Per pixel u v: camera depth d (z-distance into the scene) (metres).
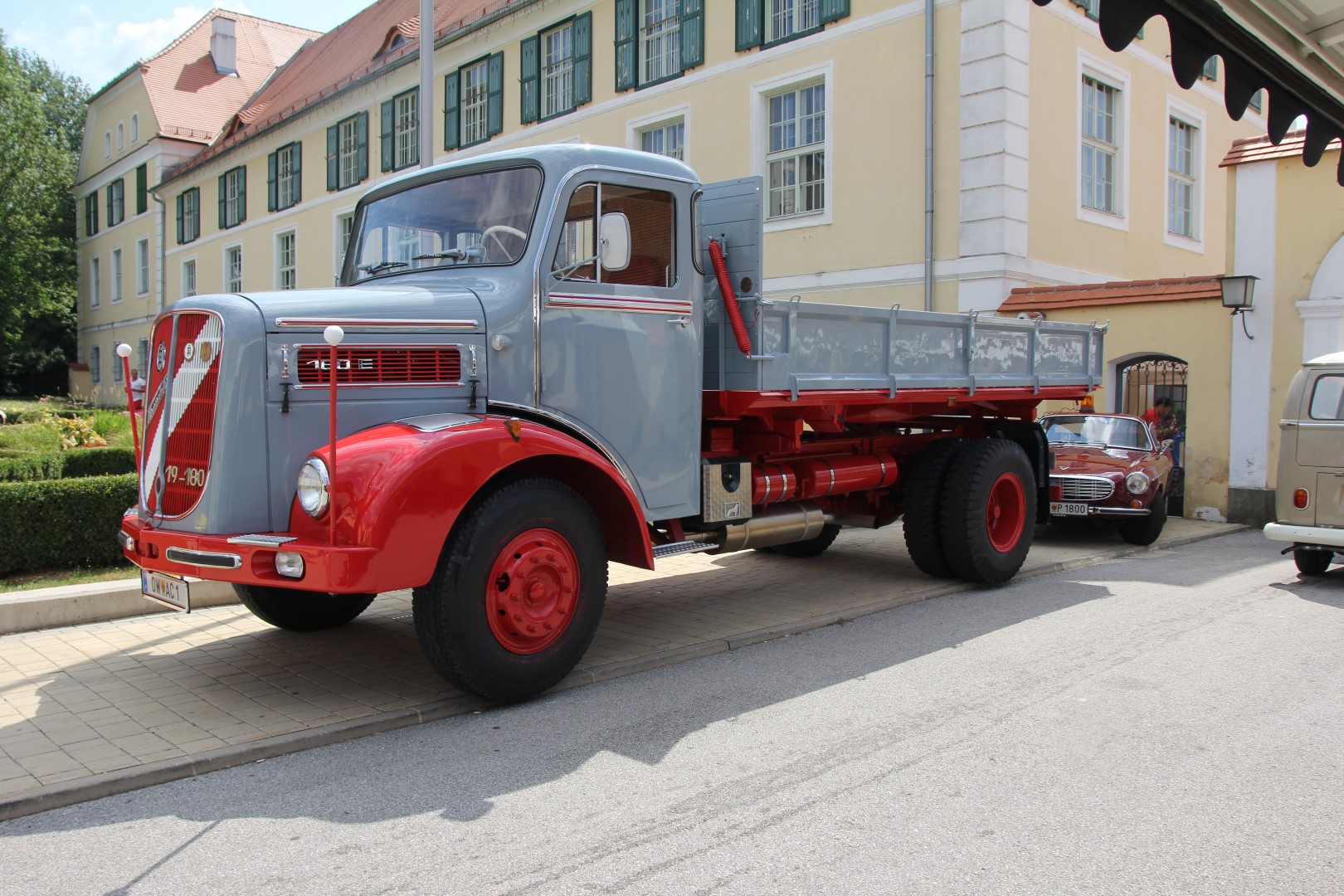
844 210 13.91
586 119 17.67
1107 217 14.38
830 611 6.87
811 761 4.10
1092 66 13.88
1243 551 9.97
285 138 26.67
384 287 5.34
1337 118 3.72
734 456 6.70
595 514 5.40
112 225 37.75
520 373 5.18
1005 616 6.81
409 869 3.16
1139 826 3.46
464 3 22.78
